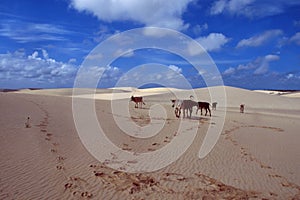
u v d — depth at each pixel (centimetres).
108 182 909
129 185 896
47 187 823
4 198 731
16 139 1331
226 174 1054
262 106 6000
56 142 1371
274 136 1962
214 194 862
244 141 1711
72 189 826
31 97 4441
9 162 1001
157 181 949
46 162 1047
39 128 1670
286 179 1031
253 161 1253
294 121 3134
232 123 2553
